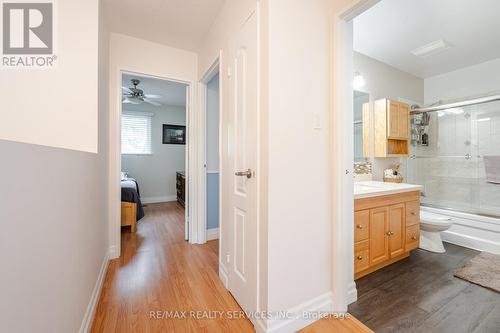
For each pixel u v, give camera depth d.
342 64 1.43
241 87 1.52
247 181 1.42
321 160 1.44
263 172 1.27
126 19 2.12
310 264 1.39
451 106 3.01
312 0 1.38
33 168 0.68
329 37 1.46
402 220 2.14
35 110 1.54
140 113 5.04
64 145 1.58
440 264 2.17
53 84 1.57
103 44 1.92
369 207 1.85
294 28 1.30
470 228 2.64
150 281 1.87
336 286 1.46
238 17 1.60
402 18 2.09
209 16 2.07
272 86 1.22
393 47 2.61
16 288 0.57
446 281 1.86
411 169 3.30
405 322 1.39
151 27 2.24
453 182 3.26
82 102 1.61
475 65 3.09
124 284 1.82
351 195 1.55
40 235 0.73
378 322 1.39
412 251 2.49
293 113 1.30
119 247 2.35
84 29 1.62
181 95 4.54
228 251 1.74
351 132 1.53
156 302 1.58
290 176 1.29
